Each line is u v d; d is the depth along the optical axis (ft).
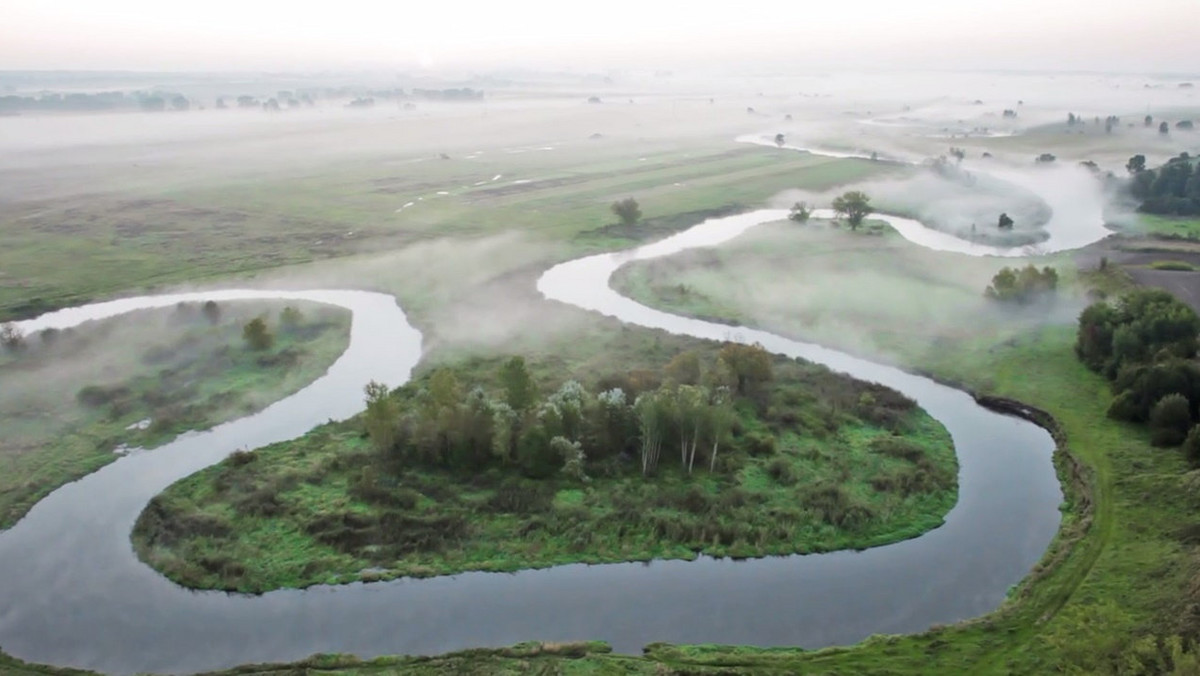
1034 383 299.99
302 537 213.87
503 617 187.62
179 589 197.88
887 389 297.33
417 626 184.75
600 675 167.22
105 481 246.47
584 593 195.42
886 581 198.80
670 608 190.19
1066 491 234.79
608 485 235.20
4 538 219.82
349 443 260.62
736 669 168.45
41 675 170.71
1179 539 197.16
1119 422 266.16
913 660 169.27
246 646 179.52
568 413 244.22
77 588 199.00
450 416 241.76
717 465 244.01
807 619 185.78
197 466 253.24
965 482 241.96
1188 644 157.38
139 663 174.81
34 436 269.85
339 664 171.22
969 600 191.21
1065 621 176.35
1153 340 295.89
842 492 230.27
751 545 211.20
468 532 214.69
